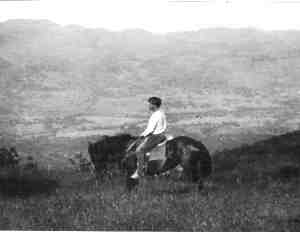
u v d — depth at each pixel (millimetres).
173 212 7414
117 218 7211
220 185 9602
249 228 6832
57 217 7391
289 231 6641
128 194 8555
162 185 9133
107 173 10109
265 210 7496
